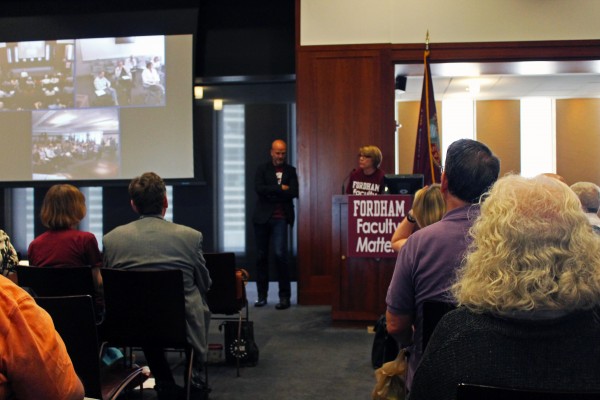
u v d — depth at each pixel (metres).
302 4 6.06
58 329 2.02
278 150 5.79
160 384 2.96
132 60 6.38
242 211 7.73
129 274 2.61
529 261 0.99
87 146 6.43
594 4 5.92
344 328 4.86
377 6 6.01
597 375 0.95
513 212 1.04
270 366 3.85
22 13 6.54
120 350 3.67
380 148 5.97
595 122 10.29
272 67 6.53
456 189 1.85
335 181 6.00
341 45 6.02
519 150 10.42
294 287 7.14
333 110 6.01
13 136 6.53
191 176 6.30
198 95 6.82
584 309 0.97
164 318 2.64
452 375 0.99
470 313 1.03
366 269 4.75
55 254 3.04
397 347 2.76
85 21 6.46
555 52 5.93
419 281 1.84
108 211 7.40
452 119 10.55
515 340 0.97
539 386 0.95
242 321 3.89
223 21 6.59
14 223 7.59
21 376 1.12
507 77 8.58
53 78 6.48
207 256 3.58
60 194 3.10
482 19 5.96
